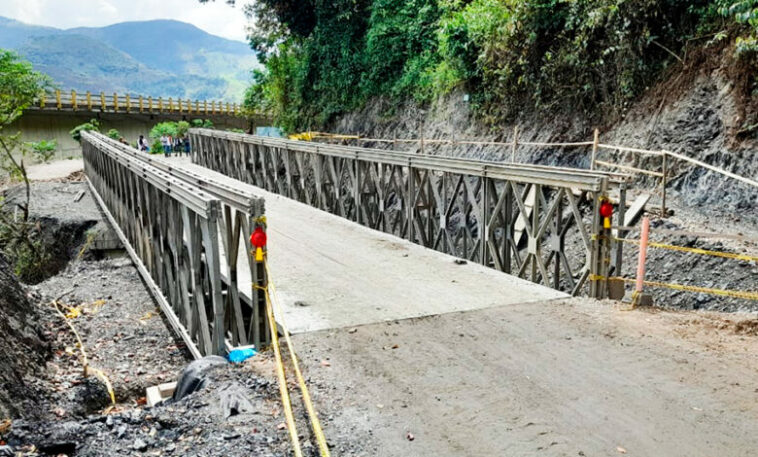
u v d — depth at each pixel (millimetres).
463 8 18547
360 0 22812
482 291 6910
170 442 3842
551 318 5984
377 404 4238
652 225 9992
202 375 4965
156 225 9359
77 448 3779
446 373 4727
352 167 13141
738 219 9727
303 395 4086
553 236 7895
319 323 5844
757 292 7742
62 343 7848
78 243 17875
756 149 10016
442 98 18828
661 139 11586
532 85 15094
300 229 10656
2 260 7691
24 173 20328
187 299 7492
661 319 5961
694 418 3975
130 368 7430
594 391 4387
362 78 22734
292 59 28078
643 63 12273
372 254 8750
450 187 13602
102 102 39500
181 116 45500
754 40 9836
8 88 28203
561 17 14031
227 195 6336
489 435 3805
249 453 3609
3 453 3635
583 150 13461
